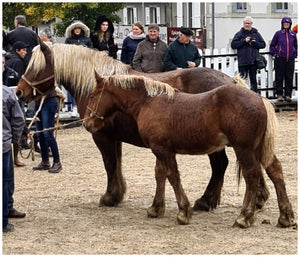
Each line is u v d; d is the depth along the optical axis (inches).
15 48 475.8
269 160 284.5
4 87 283.3
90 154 495.2
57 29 941.8
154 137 295.9
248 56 630.5
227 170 429.7
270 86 700.0
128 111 306.2
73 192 376.8
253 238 276.1
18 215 317.1
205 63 671.8
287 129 579.8
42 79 353.7
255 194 287.6
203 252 257.6
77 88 343.6
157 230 291.7
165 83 307.7
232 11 1202.6
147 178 407.8
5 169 286.7
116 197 340.5
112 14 1060.5
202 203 326.6
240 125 275.7
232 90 279.6
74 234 287.1
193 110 286.2
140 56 436.8
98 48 534.3
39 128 433.4
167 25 1274.6
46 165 440.5
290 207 291.9
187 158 471.8
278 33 666.8
